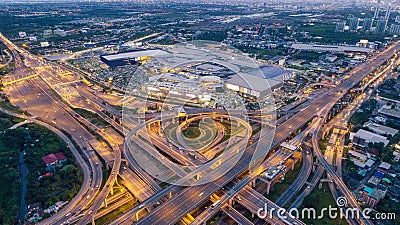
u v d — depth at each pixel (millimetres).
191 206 156250
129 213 155125
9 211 166750
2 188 187500
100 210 168875
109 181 184125
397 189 187000
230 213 161875
